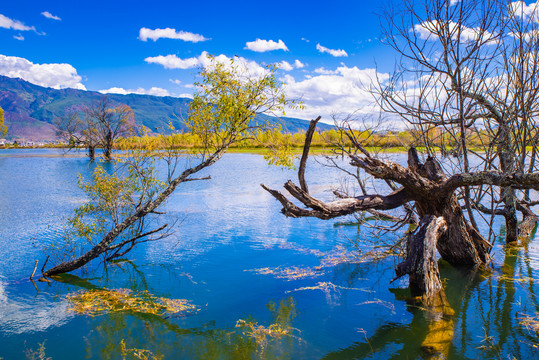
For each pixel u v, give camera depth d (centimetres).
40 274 851
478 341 520
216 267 884
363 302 673
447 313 611
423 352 496
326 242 1086
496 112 728
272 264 901
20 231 1222
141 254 988
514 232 989
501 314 603
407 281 779
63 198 1894
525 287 711
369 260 920
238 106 881
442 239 799
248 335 561
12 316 635
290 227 1270
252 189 2206
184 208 1617
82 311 652
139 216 874
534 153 695
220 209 1592
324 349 513
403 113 767
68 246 1052
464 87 707
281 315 627
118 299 704
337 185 2220
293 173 3188
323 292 725
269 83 891
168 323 606
